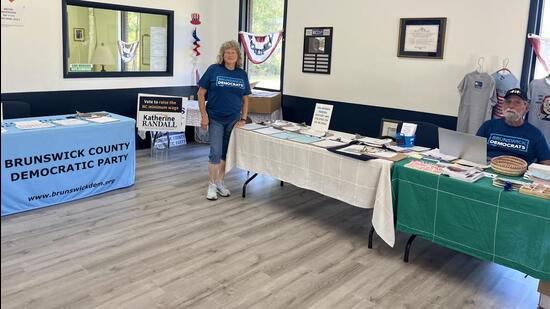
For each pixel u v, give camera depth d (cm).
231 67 401
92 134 393
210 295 253
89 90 535
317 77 546
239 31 627
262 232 346
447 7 430
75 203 388
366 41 493
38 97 492
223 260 296
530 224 240
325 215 389
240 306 243
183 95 636
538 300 262
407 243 306
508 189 249
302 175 359
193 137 664
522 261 247
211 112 407
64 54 504
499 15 402
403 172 292
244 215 381
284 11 569
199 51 642
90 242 314
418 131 385
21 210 360
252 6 622
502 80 402
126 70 571
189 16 621
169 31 601
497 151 330
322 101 546
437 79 445
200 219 367
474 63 420
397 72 473
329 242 333
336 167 332
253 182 477
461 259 312
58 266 278
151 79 595
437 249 327
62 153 375
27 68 479
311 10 539
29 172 357
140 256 296
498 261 257
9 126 366
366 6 487
